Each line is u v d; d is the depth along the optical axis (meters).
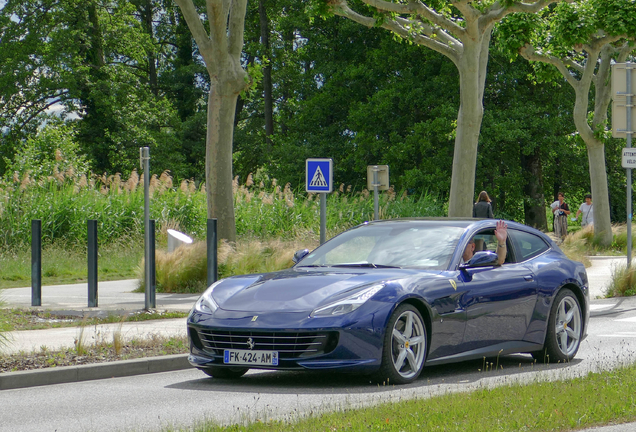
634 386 12.33
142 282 33.69
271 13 94.75
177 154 91.31
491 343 16.05
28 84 88.88
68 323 22.92
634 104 31.75
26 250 45.34
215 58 37.91
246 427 10.46
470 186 44.00
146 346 18.66
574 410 10.64
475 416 10.41
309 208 51.56
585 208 61.38
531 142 76.56
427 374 15.95
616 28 45.72
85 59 93.25
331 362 13.73
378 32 83.56
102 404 13.53
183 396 14.13
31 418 12.47
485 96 80.38
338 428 9.97
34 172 54.75
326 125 89.19
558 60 57.78
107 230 47.81
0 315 18.78
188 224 49.72
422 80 78.56
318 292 14.42
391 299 14.20
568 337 17.89
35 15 90.12
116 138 88.19
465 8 40.78
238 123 108.44
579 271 18.23
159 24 105.56
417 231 16.81
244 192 51.41
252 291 14.94
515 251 17.23
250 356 14.11
